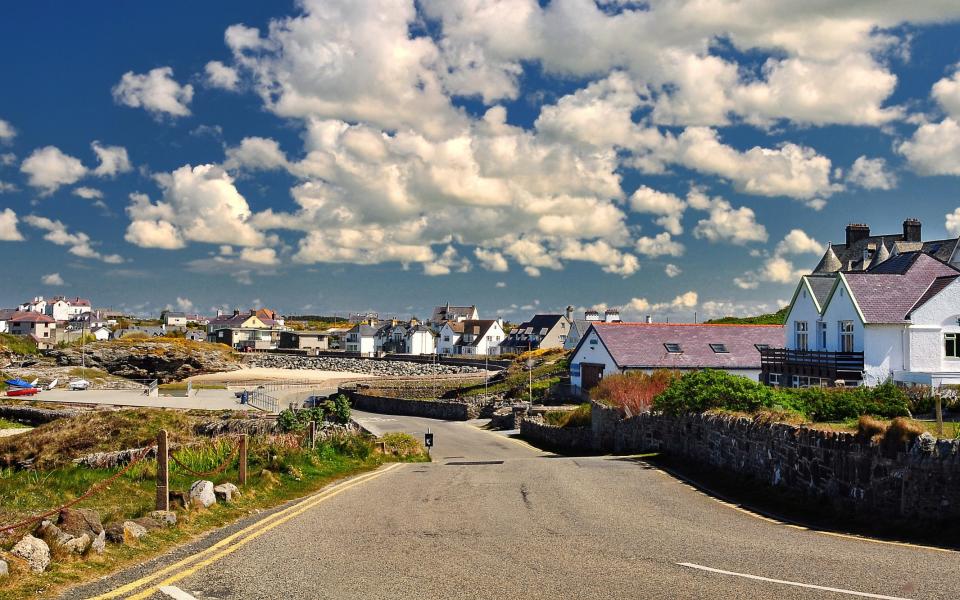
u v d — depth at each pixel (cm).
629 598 828
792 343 3994
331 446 2508
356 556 1026
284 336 17500
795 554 1058
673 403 2505
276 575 912
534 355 10425
